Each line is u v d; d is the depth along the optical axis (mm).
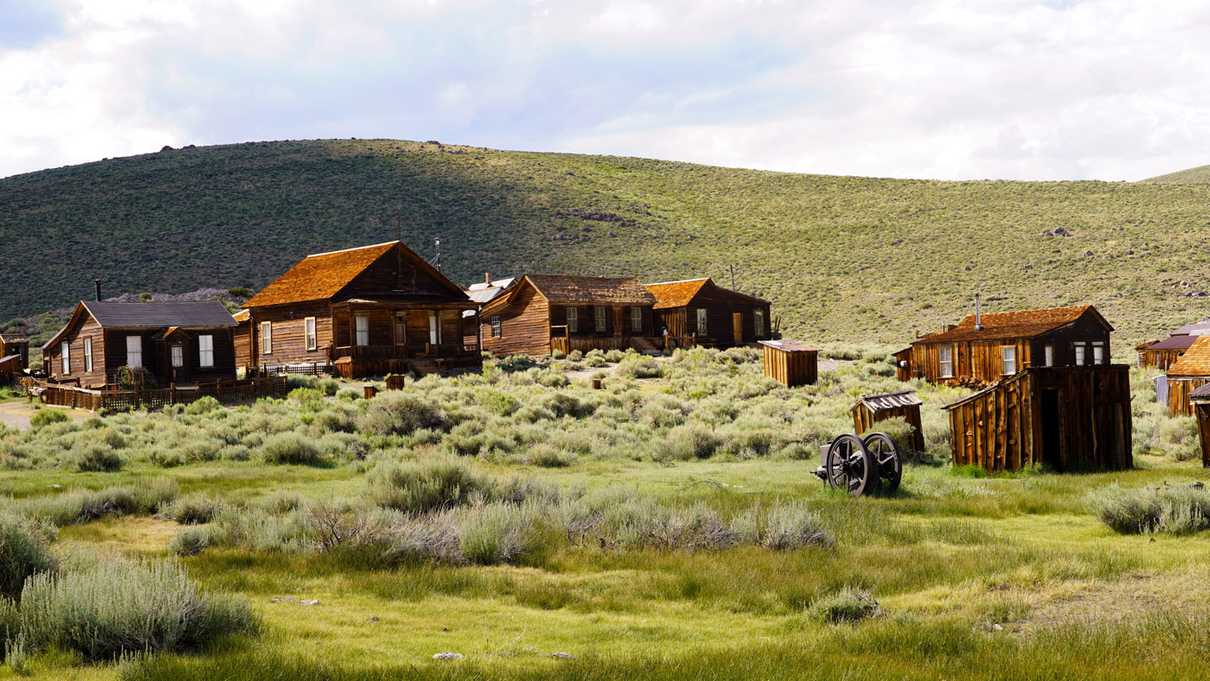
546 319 69000
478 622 10969
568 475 25984
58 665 8531
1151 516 16781
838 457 22734
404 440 32812
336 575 13352
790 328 99938
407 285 58938
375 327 56562
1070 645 9273
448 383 50562
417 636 10211
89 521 18703
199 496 19562
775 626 10883
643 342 72625
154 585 9461
